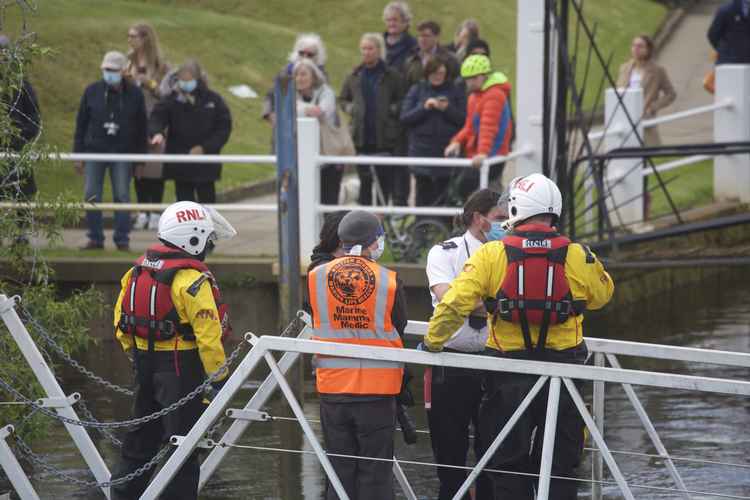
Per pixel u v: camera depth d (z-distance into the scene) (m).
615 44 108.19
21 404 27.73
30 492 24.45
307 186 41.19
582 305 21.09
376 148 45.59
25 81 34.75
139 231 49.69
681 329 44.72
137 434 24.19
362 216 22.33
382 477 21.94
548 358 21.23
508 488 21.84
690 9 129.62
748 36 55.91
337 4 105.44
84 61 76.06
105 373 38.03
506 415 21.72
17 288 30.91
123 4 91.19
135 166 46.94
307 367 38.50
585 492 27.70
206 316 22.95
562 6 40.38
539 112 44.03
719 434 32.03
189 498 23.56
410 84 44.91
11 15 76.44
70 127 67.69
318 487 27.98
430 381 24.48
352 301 22.02
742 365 22.42
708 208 51.88
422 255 41.84
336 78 91.06
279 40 93.25
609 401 35.62
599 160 40.91
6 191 30.08
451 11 107.38
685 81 94.94
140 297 23.36
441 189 43.91
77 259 41.72
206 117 45.75
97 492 27.64
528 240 21.02
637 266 37.91
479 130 40.81
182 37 86.56
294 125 34.88
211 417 22.52
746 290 53.06
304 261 41.34
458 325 21.00
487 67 40.50
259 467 29.58
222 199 61.25
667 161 65.00
